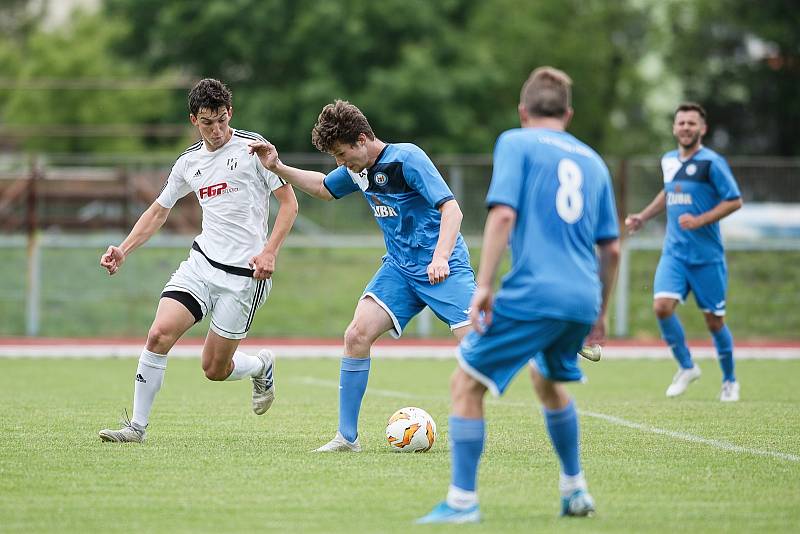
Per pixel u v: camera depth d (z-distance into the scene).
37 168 82.69
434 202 26.31
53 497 21.16
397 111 157.12
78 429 30.80
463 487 19.06
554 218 18.77
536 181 18.81
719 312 41.03
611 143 196.75
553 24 194.75
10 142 152.75
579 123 195.62
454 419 19.09
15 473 23.56
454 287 27.06
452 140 159.62
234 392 44.84
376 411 37.00
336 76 162.00
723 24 190.62
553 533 18.22
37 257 82.19
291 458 25.78
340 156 26.70
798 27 177.12
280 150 161.25
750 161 82.38
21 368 58.00
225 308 28.81
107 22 170.50
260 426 32.09
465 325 26.83
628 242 81.69
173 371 57.00
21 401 39.47
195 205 94.69
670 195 41.41
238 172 28.59
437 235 27.23
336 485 22.42
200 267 28.75
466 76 160.50
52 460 25.20
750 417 34.62
